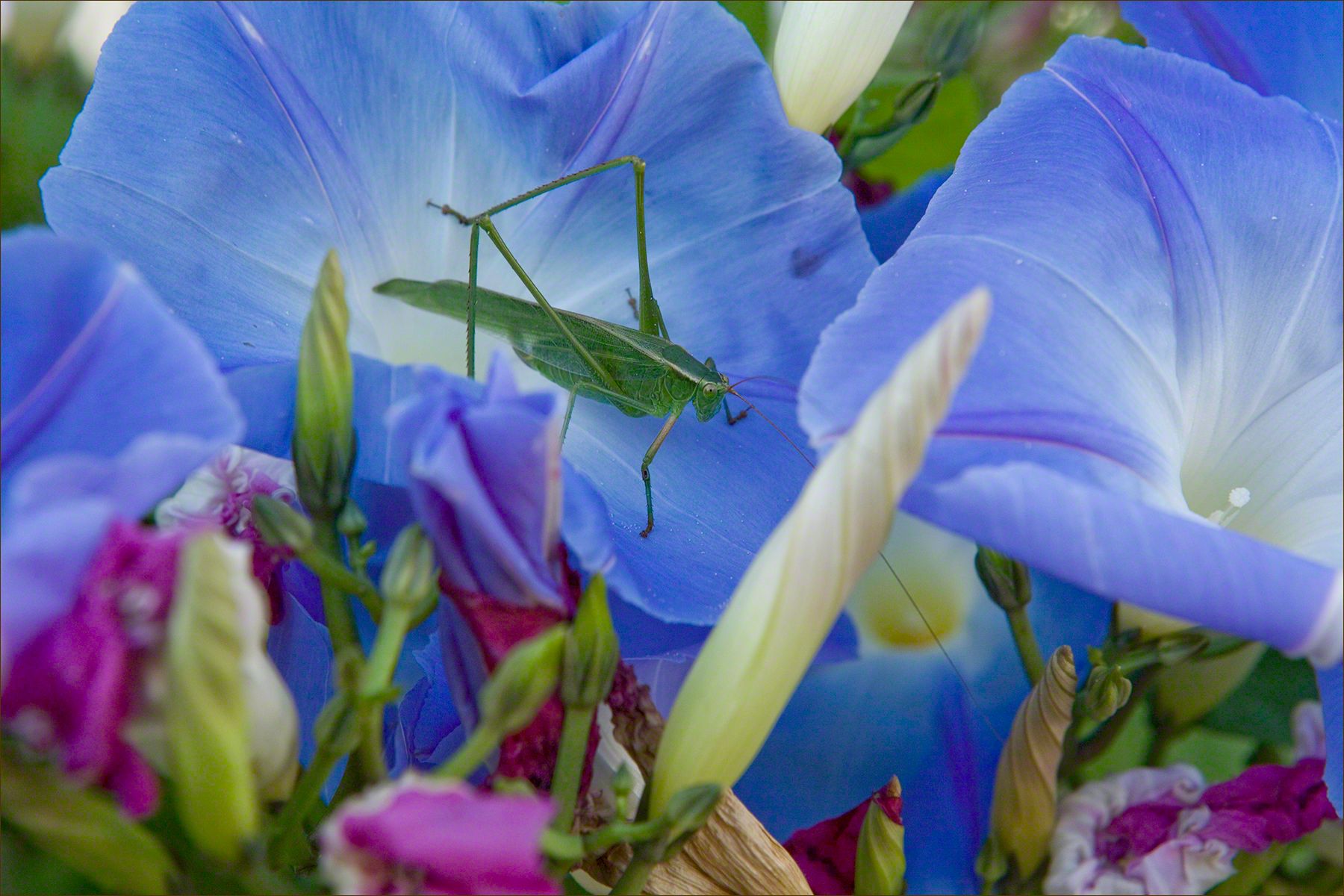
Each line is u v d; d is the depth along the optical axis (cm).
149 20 25
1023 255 23
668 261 27
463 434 20
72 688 18
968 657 26
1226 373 24
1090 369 22
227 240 25
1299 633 20
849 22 27
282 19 25
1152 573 20
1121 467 22
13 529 17
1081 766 25
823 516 20
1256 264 24
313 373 21
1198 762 25
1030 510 20
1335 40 27
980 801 25
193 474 23
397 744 23
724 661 21
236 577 18
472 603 21
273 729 20
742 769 21
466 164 27
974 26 30
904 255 23
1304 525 24
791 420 26
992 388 21
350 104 26
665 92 26
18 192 28
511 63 26
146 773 19
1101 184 24
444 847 17
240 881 20
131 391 20
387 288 27
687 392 25
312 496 22
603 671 21
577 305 27
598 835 21
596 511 21
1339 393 24
